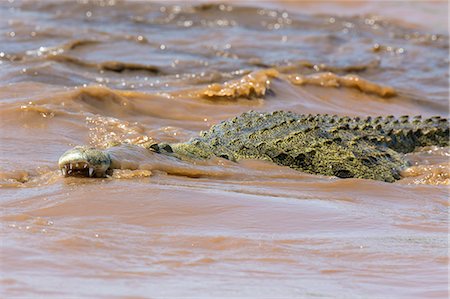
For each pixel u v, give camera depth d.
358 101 50.66
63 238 22.38
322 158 34.91
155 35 65.25
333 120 38.12
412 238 24.84
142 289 19.19
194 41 63.97
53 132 36.75
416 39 72.00
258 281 20.36
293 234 24.47
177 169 31.02
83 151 29.02
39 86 44.53
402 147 39.44
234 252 22.44
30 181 28.92
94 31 62.78
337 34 71.12
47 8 71.75
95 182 28.48
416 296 19.89
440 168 35.66
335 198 29.80
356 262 22.25
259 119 37.00
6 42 56.44
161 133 38.38
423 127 41.12
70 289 18.77
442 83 58.00
